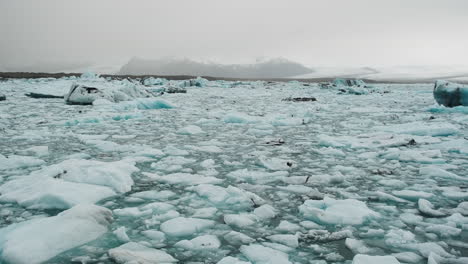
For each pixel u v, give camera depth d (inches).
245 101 695.1
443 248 96.7
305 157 211.2
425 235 105.3
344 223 113.7
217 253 93.5
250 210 126.0
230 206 129.3
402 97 813.9
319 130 321.1
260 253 91.3
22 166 177.9
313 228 110.8
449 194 139.6
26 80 1226.0
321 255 92.9
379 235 104.8
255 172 173.0
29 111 443.5
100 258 88.2
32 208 121.3
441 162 193.9
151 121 374.6
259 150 230.5
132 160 190.7
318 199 137.1
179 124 354.0
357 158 208.5
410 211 125.0
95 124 346.6
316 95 900.6
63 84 940.6
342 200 129.6
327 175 164.6
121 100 587.2
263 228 110.7
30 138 257.4
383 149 232.1
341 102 673.6
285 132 309.0
